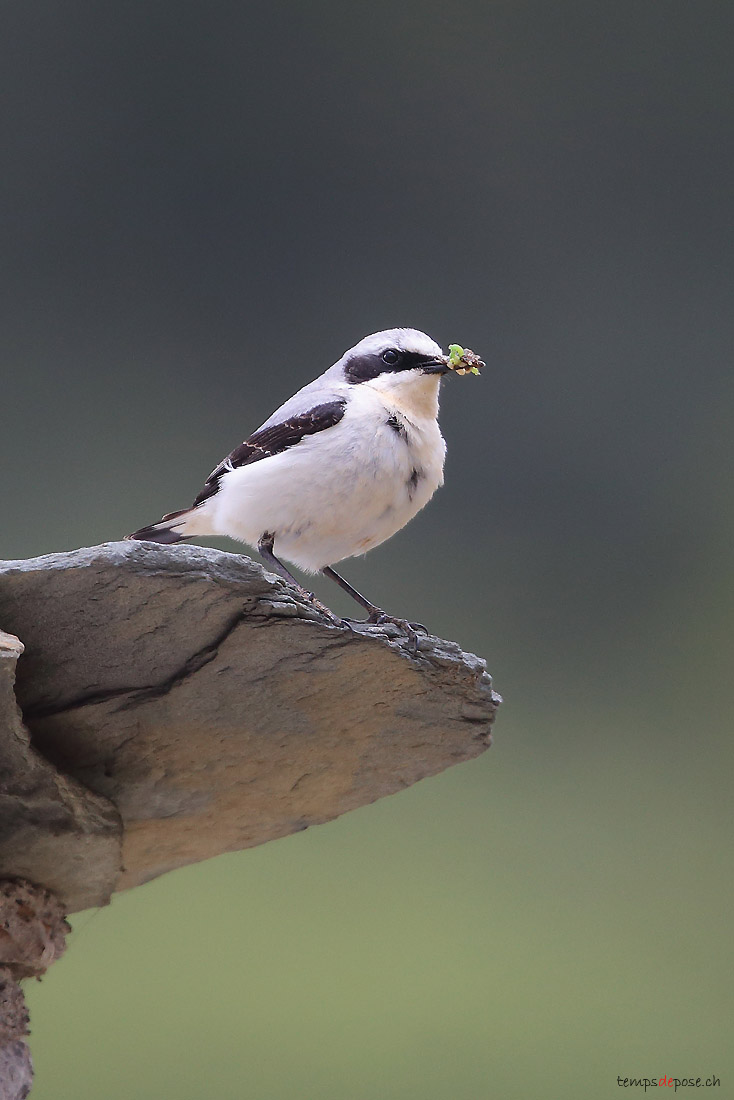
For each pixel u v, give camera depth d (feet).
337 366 25.34
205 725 17.63
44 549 44.91
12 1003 18.17
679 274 53.42
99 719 17.12
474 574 48.73
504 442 50.85
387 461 23.12
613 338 52.60
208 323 49.90
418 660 17.40
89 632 15.87
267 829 20.44
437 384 24.36
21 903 18.20
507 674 46.44
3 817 17.08
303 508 23.03
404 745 18.90
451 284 52.54
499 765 43.96
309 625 16.40
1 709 15.61
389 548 47.29
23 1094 17.94
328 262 51.96
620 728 45.55
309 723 18.08
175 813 19.27
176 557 15.44
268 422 24.93
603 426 51.44
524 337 52.70
